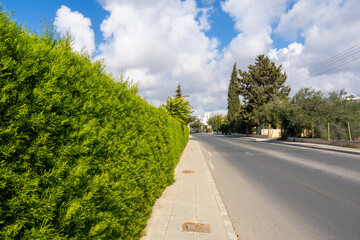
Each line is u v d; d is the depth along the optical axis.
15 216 1.34
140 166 3.40
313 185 6.40
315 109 21.27
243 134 47.34
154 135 4.92
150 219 3.96
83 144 1.89
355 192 5.64
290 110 23.20
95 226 1.93
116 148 2.63
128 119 3.24
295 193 5.68
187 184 6.50
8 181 1.31
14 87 1.42
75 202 1.71
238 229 3.72
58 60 1.84
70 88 1.94
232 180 7.15
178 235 3.35
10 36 1.50
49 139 1.64
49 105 1.57
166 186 6.07
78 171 1.75
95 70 2.60
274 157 12.37
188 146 20.83
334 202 4.96
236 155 13.61
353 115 18.42
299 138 22.78
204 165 9.88
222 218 4.02
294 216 4.23
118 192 2.42
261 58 40.12
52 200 1.51
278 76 39.69
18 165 1.38
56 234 1.58
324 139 19.33
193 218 4.02
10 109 1.34
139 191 3.20
